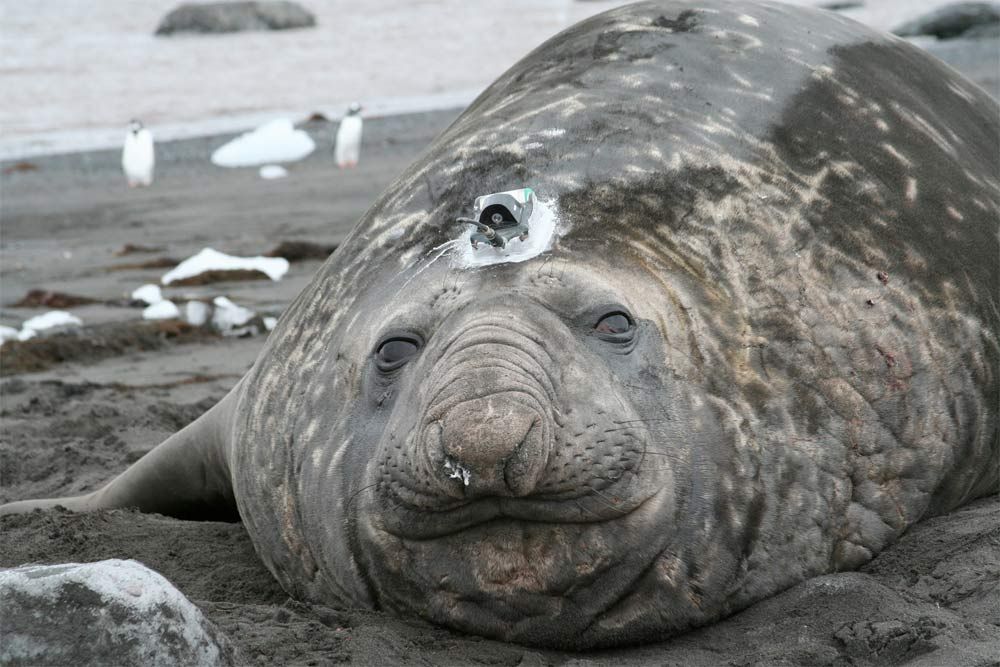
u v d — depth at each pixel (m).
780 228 16.89
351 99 103.44
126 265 49.03
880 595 14.95
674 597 14.83
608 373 14.36
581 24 20.59
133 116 95.62
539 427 13.14
